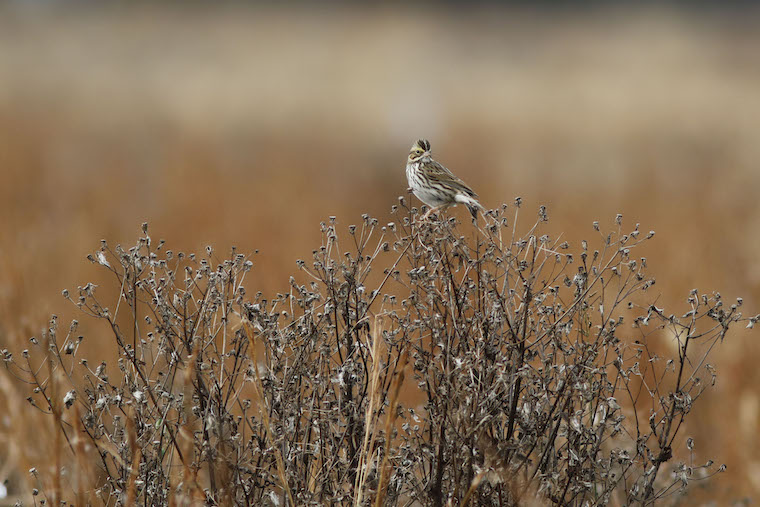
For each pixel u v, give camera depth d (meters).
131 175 31.02
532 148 45.47
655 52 115.88
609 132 53.00
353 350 8.27
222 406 8.17
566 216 22.58
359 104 63.16
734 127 56.66
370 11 149.38
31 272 15.30
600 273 8.21
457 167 36.12
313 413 8.12
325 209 24.39
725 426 12.87
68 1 121.25
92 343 12.68
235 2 136.88
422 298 8.19
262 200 24.97
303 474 8.16
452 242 8.20
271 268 16.88
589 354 7.95
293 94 68.69
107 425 9.39
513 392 8.01
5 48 98.88
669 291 16.91
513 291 8.23
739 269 18.61
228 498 7.63
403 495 8.55
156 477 7.96
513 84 78.25
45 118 51.19
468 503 7.92
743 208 28.14
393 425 8.29
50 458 8.56
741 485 11.96
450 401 7.77
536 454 8.31
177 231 20.69
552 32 140.88
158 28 118.31
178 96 65.56
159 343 8.30
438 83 76.56
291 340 8.21
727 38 129.38
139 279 8.36
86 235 19.19
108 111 56.47
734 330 15.20
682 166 40.00
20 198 25.42
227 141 44.53
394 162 33.78
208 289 8.13
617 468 9.37
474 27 144.00
